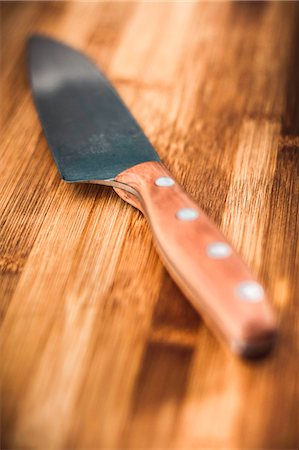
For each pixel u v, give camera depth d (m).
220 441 0.23
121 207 0.31
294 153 0.34
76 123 0.34
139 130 0.34
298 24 0.44
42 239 0.30
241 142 0.35
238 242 0.29
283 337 0.26
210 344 0.26
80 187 0.32
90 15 0.46
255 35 0.43
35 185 0.33
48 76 0.38
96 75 0.38
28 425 0.24
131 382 0.25
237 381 0.24
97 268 0.28
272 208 0.31
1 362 0.25
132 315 0.27
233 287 0.24
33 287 0.28
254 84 0.39
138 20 0.45
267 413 0.24
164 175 0.29
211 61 0.41
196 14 0.45
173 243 0.26
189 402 0.24
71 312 0.27
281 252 0.29
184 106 0.37
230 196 0.31
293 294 0.27
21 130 0.36
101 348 0.26
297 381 0.24
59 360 0.25
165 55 0.41
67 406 0.24
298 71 0.39
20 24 0.45
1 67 0.41
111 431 0.23
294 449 0.23
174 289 0.27
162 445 0.23
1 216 0.31
